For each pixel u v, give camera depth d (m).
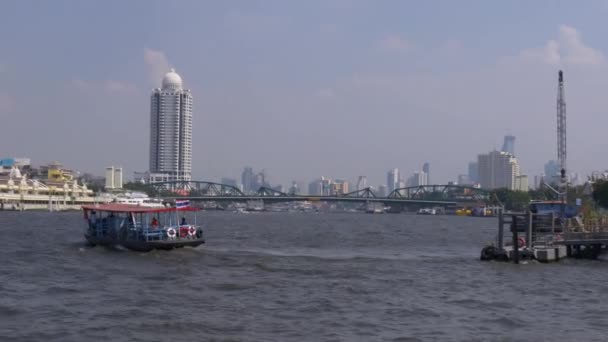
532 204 83.25
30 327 35.88
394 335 35.59
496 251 71.81
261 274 57.19
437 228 171.00
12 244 84.00
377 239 113.38
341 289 49.62
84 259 66.25
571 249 78.12
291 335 35.06
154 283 51.06
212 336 34.56
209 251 76.81
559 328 38.09
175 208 75.81
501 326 38.34
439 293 49.25
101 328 35.78
